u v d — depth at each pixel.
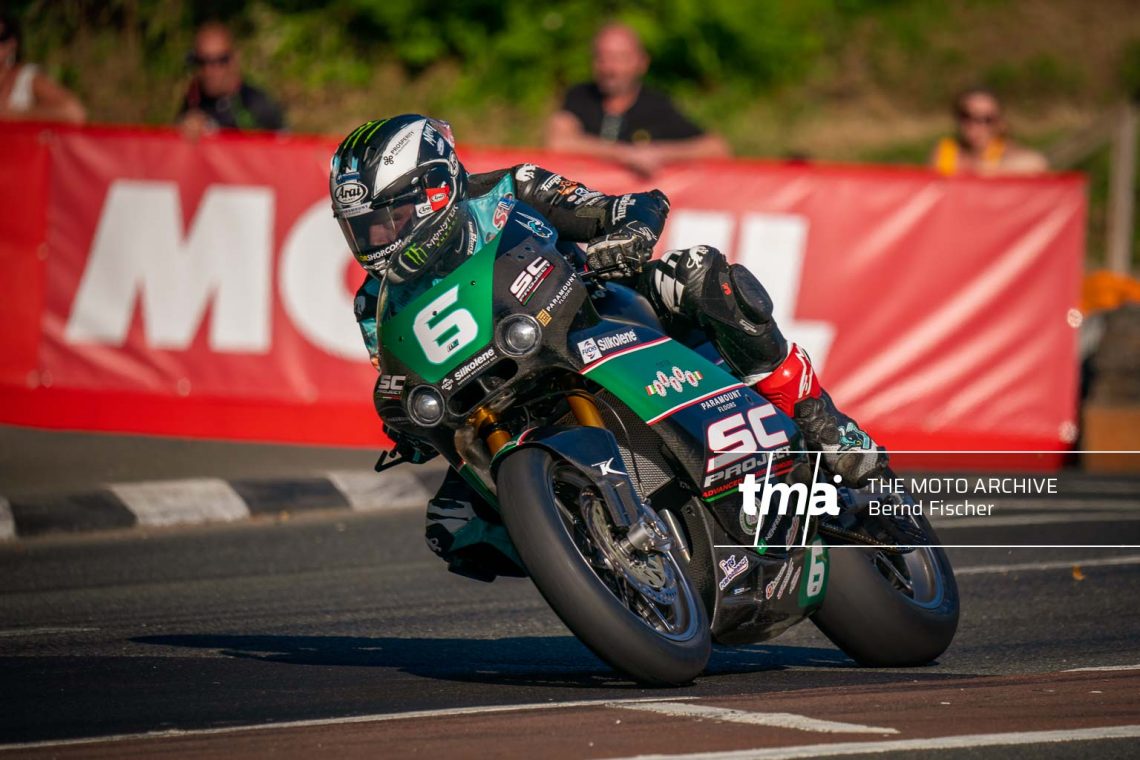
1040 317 33.88
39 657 18.11
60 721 14.55
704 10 70.00
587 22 65.75
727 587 15.62
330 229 33.66
